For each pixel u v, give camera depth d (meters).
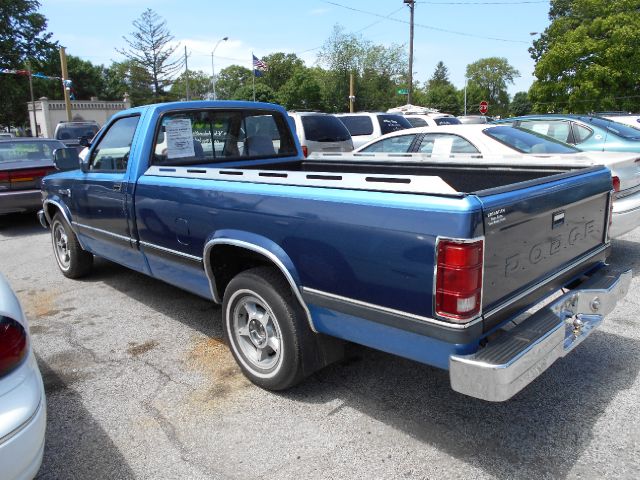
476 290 2.32
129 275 6.23
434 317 2.39
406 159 4.56
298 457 2.82
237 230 3.35
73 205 5.46
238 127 4.93
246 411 3.27
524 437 2.92
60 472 2.77
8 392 2.15
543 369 2.55
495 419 3.10
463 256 2.26
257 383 3.52
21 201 8.84
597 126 8.07
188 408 3.33
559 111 38.41
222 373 3.77
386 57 63.88
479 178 4.17
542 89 38.41
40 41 48.91
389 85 65.06
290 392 3.47
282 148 5.34
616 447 2.81
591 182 3.26
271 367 3.41
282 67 94.69
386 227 2.51
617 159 5.79
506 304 2.57
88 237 5.39
